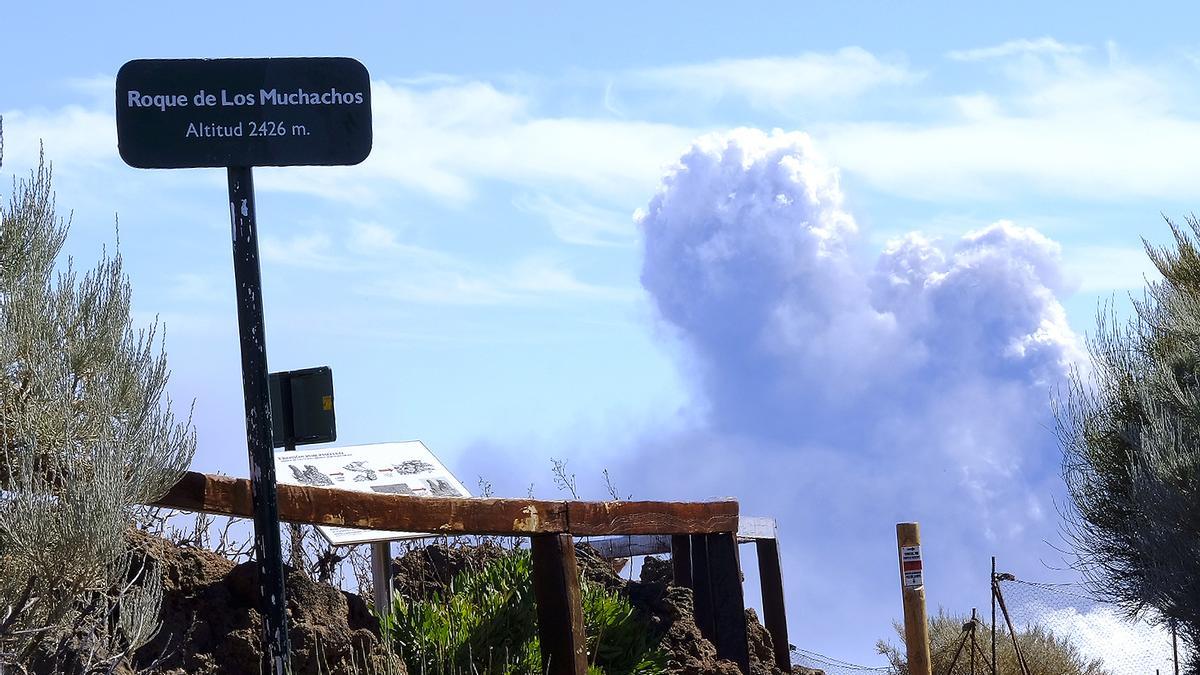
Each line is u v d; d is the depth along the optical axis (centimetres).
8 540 700
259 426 783
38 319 741
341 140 805
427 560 1284
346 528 916
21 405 745
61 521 689
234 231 791
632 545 1416
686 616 1216
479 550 1334
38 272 759
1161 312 1546
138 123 783
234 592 870
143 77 785
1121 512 1494
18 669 696
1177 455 1332
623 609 1103
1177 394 1388
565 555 1004
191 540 1112
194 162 787
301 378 970
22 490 702
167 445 771
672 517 1172
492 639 1003
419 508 929
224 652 831
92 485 708
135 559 827
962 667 1666
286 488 857
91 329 759
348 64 809
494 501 966
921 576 1361
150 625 746
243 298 787
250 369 784
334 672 862
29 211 762
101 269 777
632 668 1073
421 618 998
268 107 798
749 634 1302
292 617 878
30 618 710
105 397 748
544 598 999
